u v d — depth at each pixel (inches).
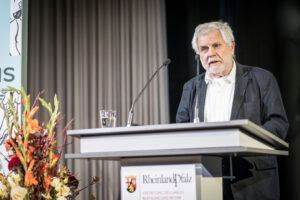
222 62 113.1
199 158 62.2
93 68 164.1
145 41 162.1
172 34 153.6
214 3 149.3
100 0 166.7
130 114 87.9
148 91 159.9
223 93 111.9
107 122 77.7
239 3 145.5
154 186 64.0
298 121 135.5
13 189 71.1
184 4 153.2
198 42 116.6
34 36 164.2
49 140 77.5
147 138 64.4
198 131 61.8
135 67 161.9
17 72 128.0
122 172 66.1
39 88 161.6
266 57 141.1
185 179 62.4
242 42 143.9
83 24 165.8
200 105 110.2
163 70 158.4
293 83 137.3
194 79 115.7
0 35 129.9
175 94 151.3
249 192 99.5
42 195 73.5
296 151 134.5
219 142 60.6
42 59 163.8
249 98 106.3
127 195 65.4
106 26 165.6
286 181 134.6
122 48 163.8
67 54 164.9
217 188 69.5
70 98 162.9
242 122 58.2
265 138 72.2
